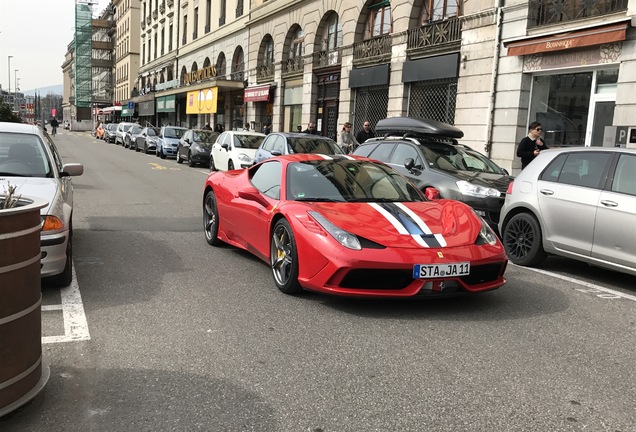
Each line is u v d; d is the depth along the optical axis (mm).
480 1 14977
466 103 15562
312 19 25047
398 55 18578
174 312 4621
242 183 6652
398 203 5375
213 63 39531
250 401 3107
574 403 3166
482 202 7832
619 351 3994
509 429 2859
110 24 87500
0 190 4926
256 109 31734
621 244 5562
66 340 3951
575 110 12773
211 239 7309
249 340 4027
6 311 2746
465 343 4055
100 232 8109
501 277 5000
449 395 3227
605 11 11766
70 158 24625
